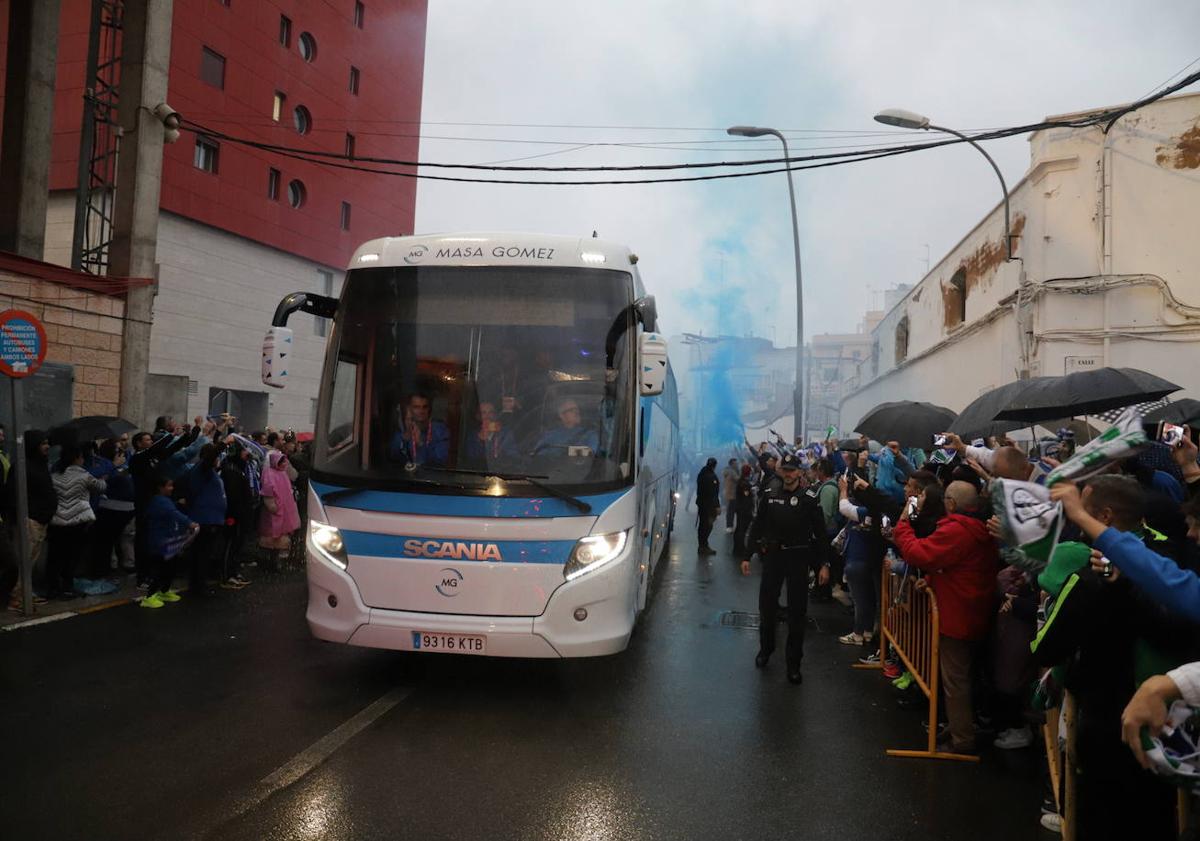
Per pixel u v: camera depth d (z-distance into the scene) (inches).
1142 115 558.9
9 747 184.1
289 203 1123.3
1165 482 198.1
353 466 229.8
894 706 240.2
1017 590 197.2
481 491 220.8
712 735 210.2
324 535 227.1
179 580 390.6
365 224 1284.4
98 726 199.0
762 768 189.2
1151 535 125.7
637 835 152.6
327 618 225.0
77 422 343.6
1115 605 117.3
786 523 268.7
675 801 168.9
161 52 530.6
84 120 582.6
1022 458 201.2
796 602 263.9
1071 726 140.8
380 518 222.1
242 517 395.9
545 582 218.2
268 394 1090.7
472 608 217.9
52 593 334.0
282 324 246.8
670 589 432.1
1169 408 269.1
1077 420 470.0
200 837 144.3
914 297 998.4
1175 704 93.7
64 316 456.1
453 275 245.4
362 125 1272.1
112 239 517.7
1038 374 588.4
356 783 170.6
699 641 314.3
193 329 970.1
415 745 193.8
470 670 259.0
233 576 398.6
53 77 529.3
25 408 426.0
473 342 238.1
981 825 162.6
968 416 292.5
